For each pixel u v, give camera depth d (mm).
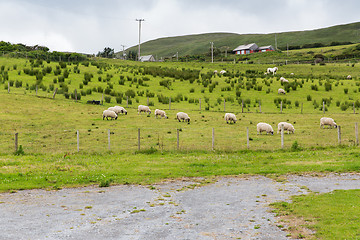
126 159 20469
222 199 12664
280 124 29406
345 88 54406
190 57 173375
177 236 9008
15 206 11828
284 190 13844
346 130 30094
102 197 13078
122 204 12102
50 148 23938
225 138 27406
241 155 21828
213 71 77000
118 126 31844
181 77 62719
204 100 48812
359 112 40750
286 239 8680
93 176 16484
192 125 33125
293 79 63062
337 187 14078
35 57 87812
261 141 26266
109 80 56188
